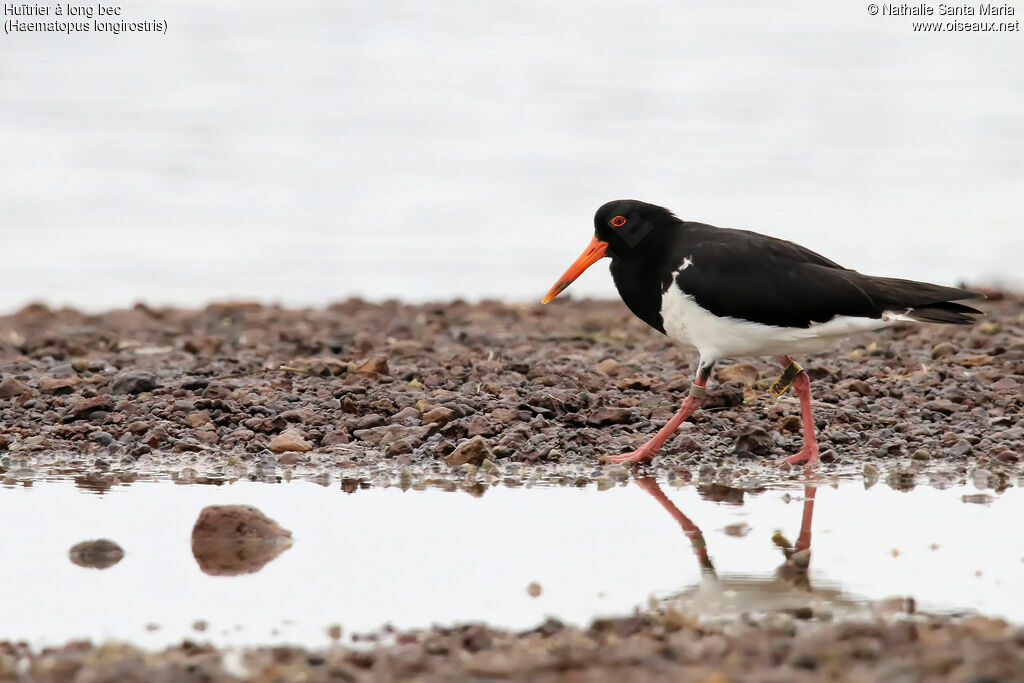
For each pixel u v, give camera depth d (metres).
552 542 9.84
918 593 8.59
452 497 11.09
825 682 6.55
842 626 7.47
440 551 9.65
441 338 18.09
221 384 14.23
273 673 6.97
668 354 16.77
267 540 9.91
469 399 13.61
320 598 8.68
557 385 14.52
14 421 13.24
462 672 6.94
